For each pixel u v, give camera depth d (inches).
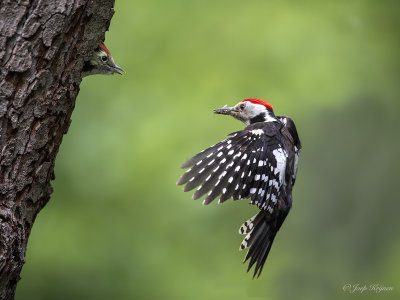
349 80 559.8
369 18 585.6
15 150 209.0
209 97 525.3
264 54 541.3
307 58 541.3
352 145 608.1
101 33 218.2
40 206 226.2
